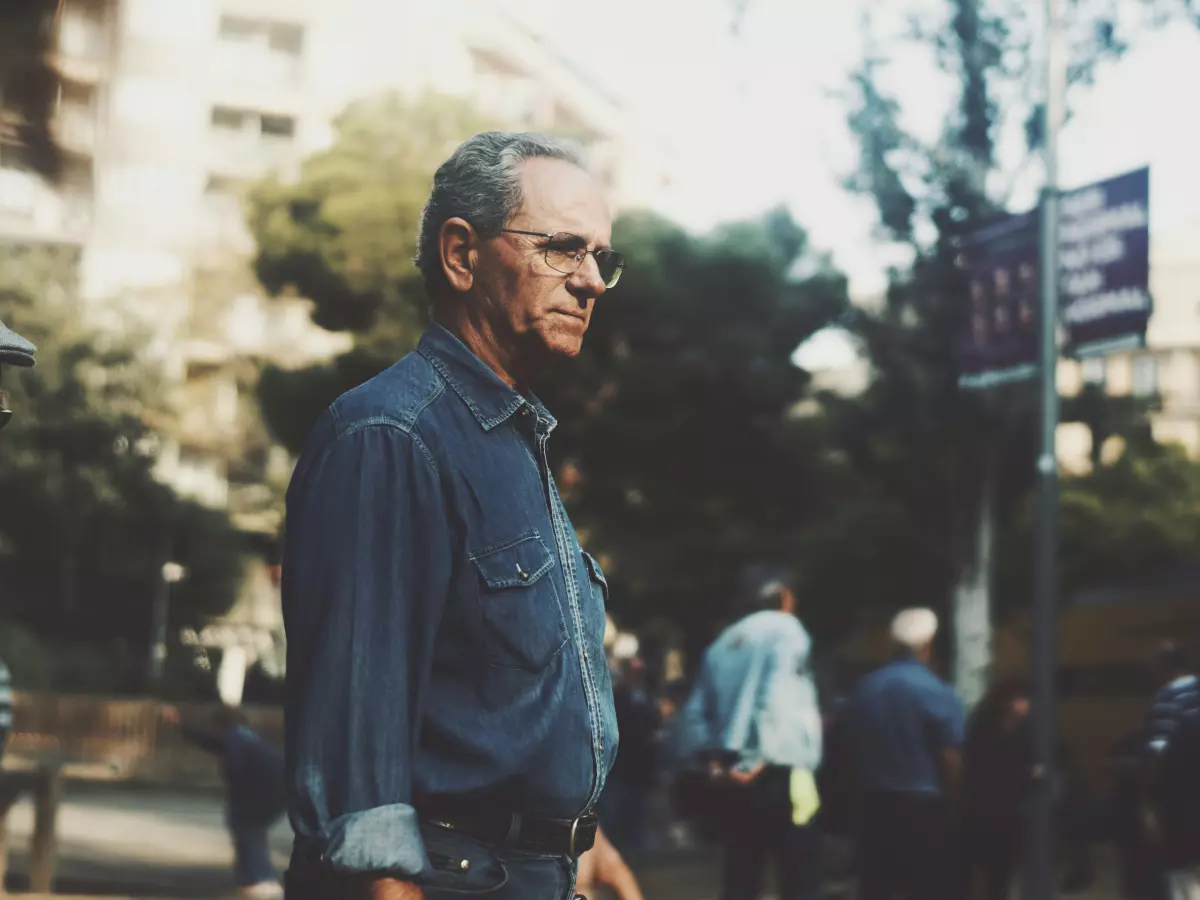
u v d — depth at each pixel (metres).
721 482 31.81
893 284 23.09
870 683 9.04
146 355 42.28
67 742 29.73
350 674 2.06
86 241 46.97
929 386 23.95
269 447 49.53
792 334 31.36
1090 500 31.05
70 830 16.50
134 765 29.59
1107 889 14.75
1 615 42.19
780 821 8.38
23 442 40.47
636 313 30.98
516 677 2.16
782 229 31.64
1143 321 11.17
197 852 15.16
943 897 8.93
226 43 60.28
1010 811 10.38
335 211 30.86
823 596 30.78
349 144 31.31
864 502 30.88
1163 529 30.44
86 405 40.97
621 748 12.66
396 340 30.80
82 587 43.47
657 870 12.73
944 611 29.34
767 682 8.41
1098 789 18.09
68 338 40.91
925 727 8.87
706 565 32.47
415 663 2.11
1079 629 19.92
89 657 40.09
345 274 30.92
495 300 2.32
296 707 2.10
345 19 61.72
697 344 31.17
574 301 2.33
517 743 2.14
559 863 2.19
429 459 2.17
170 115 58.28
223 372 51.81
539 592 2.20
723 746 8.42
